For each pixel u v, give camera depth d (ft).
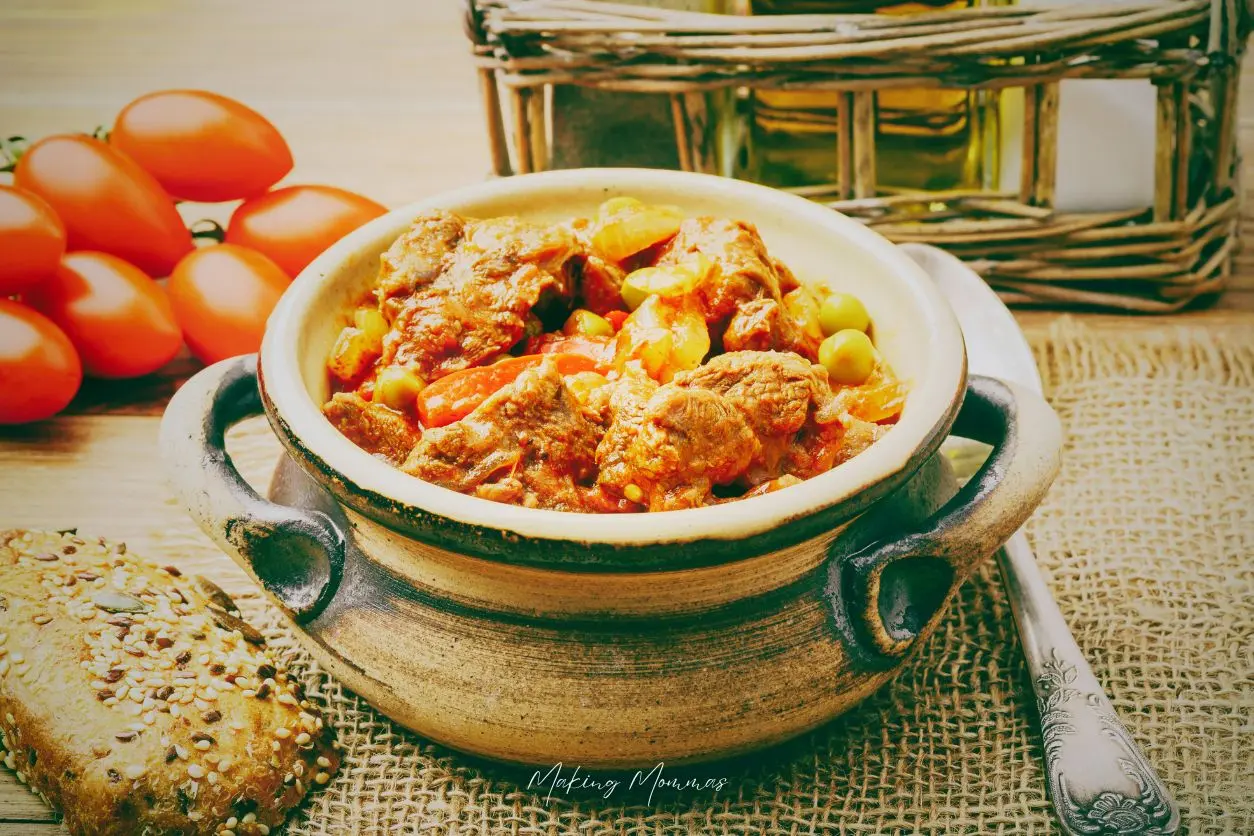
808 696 1.51
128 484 1.84
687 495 1.49
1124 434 1.85
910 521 1.55
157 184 1.97
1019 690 1.63
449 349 1.58
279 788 1.55
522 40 1.90
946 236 1.96
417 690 1.51
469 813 1.56
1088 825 1.50
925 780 1.58
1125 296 2.00
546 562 1.41
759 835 1.55
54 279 1.89
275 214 1.98
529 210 1.70
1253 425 1.86
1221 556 1.73
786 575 1.48
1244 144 2.20
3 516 1.80
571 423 1.52
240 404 1.61
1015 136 1.97
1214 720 1.61
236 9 2.75
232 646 1.62
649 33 1.88
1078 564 1.73
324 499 1.55
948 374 1.52
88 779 1.51
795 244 1.68
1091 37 1.84
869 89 1.89
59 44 2.55
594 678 1.47
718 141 2.00
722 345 1.62
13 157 2.18
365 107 2.38
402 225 1.65
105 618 1.60
